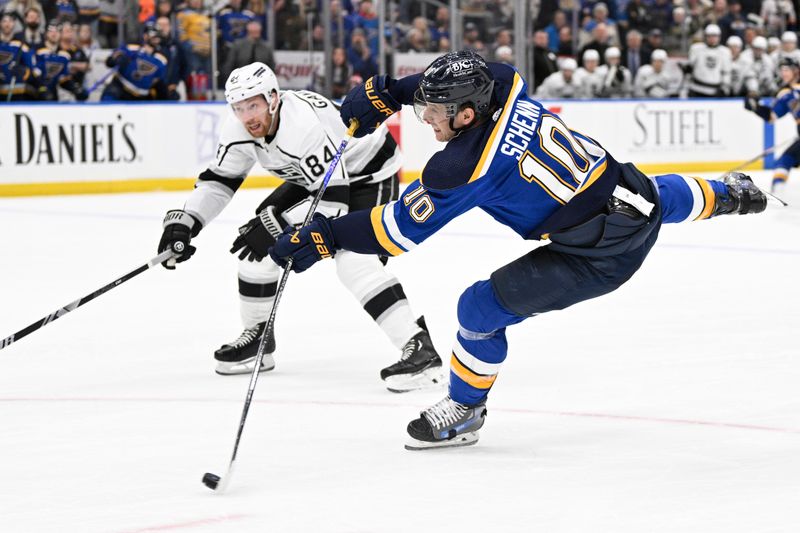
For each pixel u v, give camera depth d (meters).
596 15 21.66
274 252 4.87
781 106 16.89
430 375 6.16
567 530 3.94
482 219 15.16
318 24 19.92
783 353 6.93
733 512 4.11
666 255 11.44
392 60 20.67
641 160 21.66
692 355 6.91
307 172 6.14
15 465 4.79
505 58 21.09
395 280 6.25
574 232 4.57
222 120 19.08
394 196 6.83
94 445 5.09
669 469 4.67
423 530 3.95
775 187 17.17
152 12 18.72
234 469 4.50
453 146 4.52
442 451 4.99
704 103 22.19
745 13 23.11
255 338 6.57
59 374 6.61
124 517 4.11
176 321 8.27
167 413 5.68
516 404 5.80
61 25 17.98
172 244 6.08
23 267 11.02
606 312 8.34
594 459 4.83
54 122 17.70
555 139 4.57
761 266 10.65
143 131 18.36
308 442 5.14
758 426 5.31
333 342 7.48
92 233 13.56
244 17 19.08
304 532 3.94
